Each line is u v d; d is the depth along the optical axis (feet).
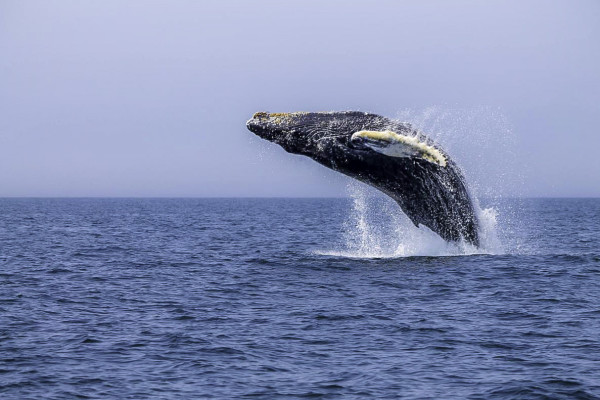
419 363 208.74
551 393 183.52
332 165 316.60
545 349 219.82
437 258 365.40
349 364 208.85
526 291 302.25
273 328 248.52
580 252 464.65
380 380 195.52
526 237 642.63
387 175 318.04
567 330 241.14
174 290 327.88
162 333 244.42
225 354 219.20
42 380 196.95
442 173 318.86
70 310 284.00
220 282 345.72
